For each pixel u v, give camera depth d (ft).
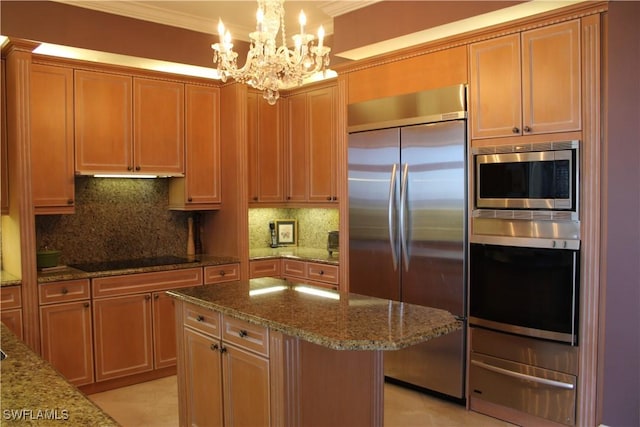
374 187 12.71
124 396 12.00
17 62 10.80
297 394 7.07
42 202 11.85
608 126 8.93
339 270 13.64
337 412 7.62
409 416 10.78
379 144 12.57
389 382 12.73
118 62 13.25
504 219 10.31
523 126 10.00
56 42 11.51
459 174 11.02
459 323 7.12
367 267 12.91
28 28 11.14
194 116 14.49
